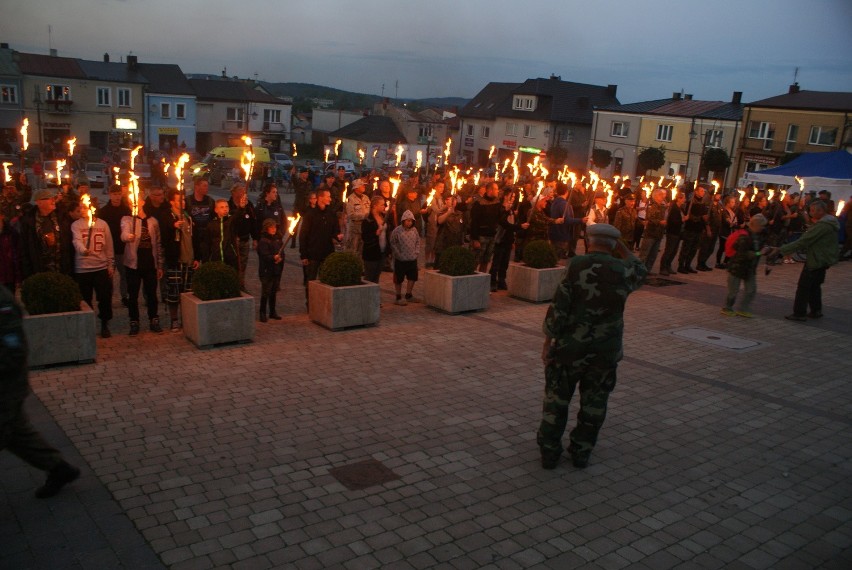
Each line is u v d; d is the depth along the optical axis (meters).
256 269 14.30
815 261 11.36
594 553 4.48
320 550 4.33
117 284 11.78
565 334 5.42
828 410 7.47
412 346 8.92
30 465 5.11
